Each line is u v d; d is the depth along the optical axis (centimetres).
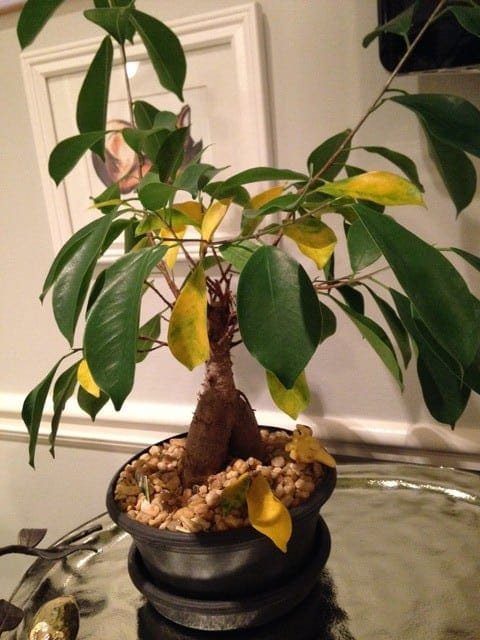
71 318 28
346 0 45
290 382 25
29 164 57
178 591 36
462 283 25
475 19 28
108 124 53
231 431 37
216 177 51
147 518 35
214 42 48
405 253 24
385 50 42
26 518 73
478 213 47
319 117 49
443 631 37
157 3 50
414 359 52
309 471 37
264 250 27
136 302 27
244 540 32
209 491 35
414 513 49
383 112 47
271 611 36
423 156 47
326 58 47
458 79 45
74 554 49
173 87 38
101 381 27
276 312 26
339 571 43
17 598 45
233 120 50
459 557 44
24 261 61
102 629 41
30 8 33
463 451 52
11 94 56
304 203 35
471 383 30
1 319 65
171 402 61
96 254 28
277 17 47
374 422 55
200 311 29
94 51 51
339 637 37
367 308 52
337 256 51
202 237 32
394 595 41
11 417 69
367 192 29
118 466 66
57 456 68
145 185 29
